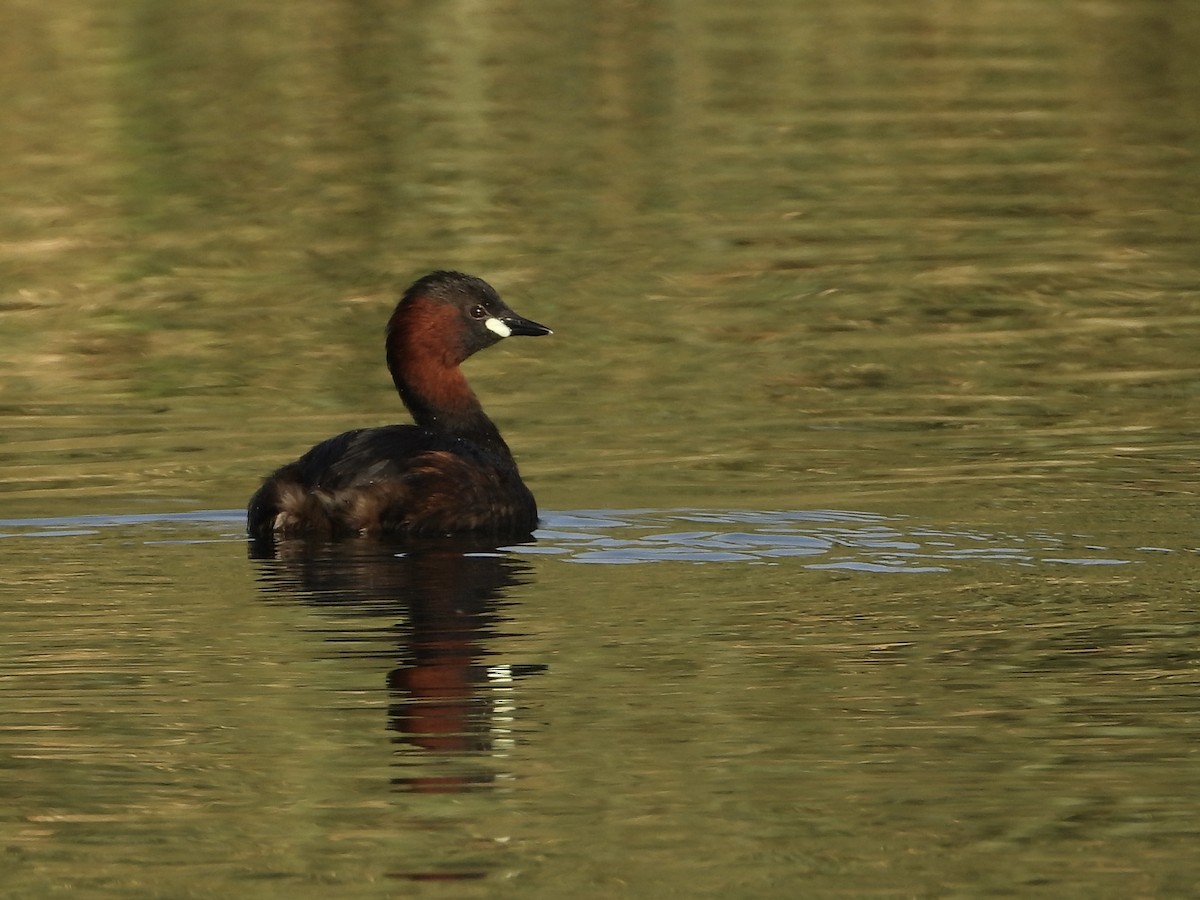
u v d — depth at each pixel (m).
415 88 30.59
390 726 10.00
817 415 17.31
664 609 11.78
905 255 22.52
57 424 17.47
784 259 22.42
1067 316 20.41
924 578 12.41
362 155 27.11
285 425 17.34
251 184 25.84
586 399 18.08
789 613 11.67
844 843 8.72
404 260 22.62
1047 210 24.17
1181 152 26.62
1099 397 17.70
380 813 9.05
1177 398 17.61
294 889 8.36
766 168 26.25
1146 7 35.69
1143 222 23.61
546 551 13.23
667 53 32.91
